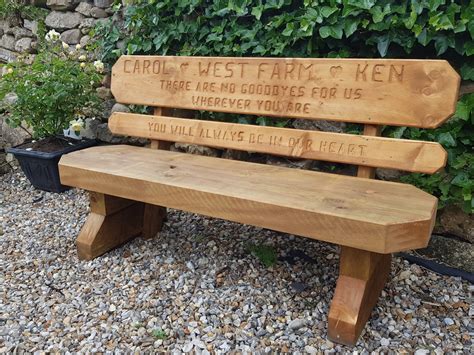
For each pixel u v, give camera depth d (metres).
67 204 2.90
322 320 1.67
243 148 2.06
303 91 1.93
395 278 1.98
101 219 2.09
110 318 1.70
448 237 2.12
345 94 1.84
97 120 3.18
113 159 2.01
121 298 1.83
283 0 2.22
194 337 1.59
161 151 2.21
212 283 1.92
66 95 2.77
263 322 1.66
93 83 3.04
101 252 2.14
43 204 2.92
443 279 1.98
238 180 1.70
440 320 1.69
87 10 3.06
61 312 1.75
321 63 1.88
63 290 1.89
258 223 1.49
